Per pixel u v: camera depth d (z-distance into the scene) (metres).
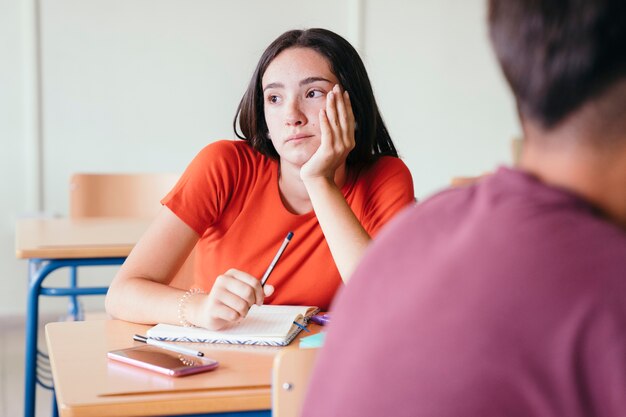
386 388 0.65
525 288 0.59
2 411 3.21
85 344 1.42
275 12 4.72
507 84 0.66
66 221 3.02
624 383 0.57
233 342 1.42
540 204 0.62
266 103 1.71
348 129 1.64
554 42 0.61
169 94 4.63
